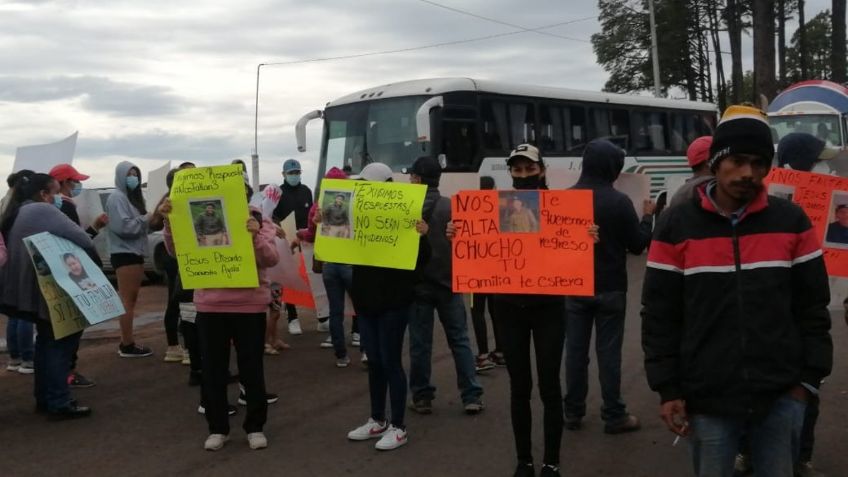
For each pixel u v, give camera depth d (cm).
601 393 648
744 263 316
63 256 630
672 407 331
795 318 324
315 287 902
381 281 556
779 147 545
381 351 571
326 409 677
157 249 876
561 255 480
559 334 484
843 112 2117
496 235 486
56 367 651
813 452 540
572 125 1827
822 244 505
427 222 628
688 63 5031
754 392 314
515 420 493
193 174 564
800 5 4106
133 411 680
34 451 584
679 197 343
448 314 643
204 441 600
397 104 1520
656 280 335
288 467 543
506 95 1650
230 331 580
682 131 2203
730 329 317
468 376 646
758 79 2980
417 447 575
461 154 1526
